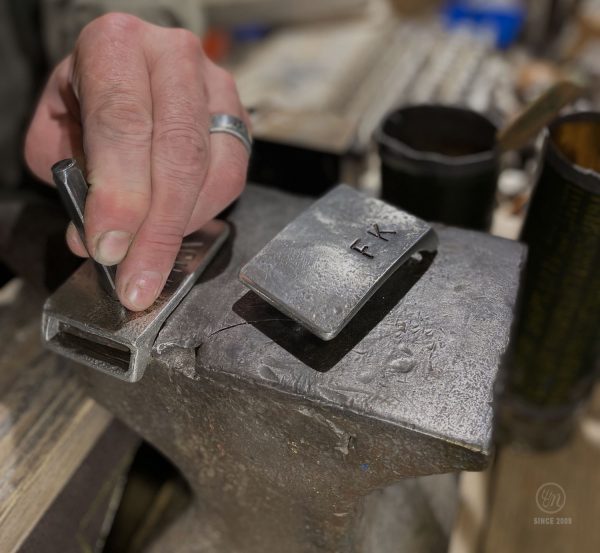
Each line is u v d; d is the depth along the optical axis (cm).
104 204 40
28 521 51
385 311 43
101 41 47
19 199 67
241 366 40
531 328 63
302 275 41
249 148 51
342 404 38
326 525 48
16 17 90
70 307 44
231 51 140
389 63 126
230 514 54
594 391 77
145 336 41
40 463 54
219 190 47
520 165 95
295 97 113
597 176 50
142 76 46
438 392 38
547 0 167
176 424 47
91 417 57
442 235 50
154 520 66
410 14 193
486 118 70
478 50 133
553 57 163
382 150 65
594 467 71
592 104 99
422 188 64
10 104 92
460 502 68
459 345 41
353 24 146
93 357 43
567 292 58
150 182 43
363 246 43
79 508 57
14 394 59
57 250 57
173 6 97
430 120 73
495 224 82
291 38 142
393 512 57
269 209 54
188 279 45
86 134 44
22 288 69
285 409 40
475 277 45
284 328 42
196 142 44
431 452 37
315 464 42
